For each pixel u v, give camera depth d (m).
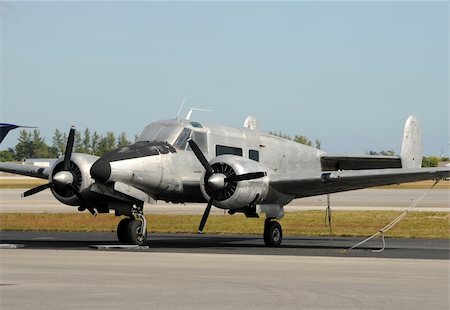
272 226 30.08
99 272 19.34
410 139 36.62
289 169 35.28
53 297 15.28
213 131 31.52
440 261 22.91
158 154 29.05
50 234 37.56
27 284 17.05
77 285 16.92
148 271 19.62
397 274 19.27
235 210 29.00
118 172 27.59
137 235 29.52
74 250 26.69
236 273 19.31
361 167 37.25
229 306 14.41
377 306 14.51
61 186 28.06
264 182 28.55
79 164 28.12
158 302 14.78
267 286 16.92
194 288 16.56
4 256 23.86
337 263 22.12
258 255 24.95
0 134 29.16
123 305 14.45
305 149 36.44
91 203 28.94
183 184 29.73
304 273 19.41
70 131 28.23
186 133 30.56
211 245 30.86
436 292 16.16
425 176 28.00
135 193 28.67
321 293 15.97
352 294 15.85
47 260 22.44
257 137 33.81
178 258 23.45
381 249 28.16
